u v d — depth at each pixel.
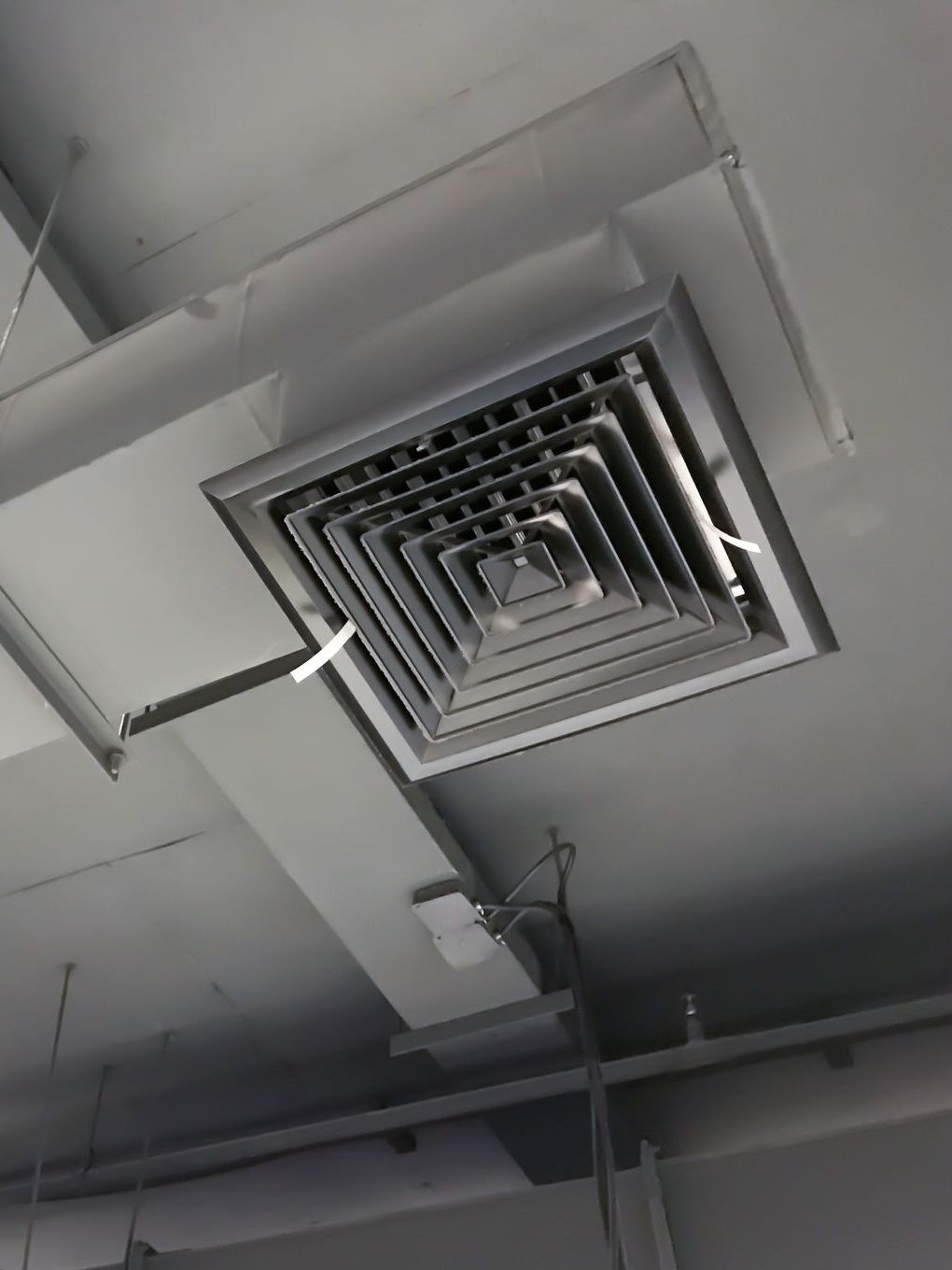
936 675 1.70
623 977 2.14
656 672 1.08
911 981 2.08
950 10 1.12
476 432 0.97
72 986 2.15
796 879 1.98
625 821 1.87
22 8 1.12
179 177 1.22
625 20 1.13
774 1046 1.89
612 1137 2.03
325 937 2.04
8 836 1.86
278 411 1.06
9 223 1.18
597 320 0.90
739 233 0.95
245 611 1.23
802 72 1.16
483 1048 2.05
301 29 1.13
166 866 1.92
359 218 1.05
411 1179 2.19
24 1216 2.42
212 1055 2.30
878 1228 1.57
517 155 1.00
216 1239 2.28
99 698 1.30
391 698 1.13
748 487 0.96
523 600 1.07
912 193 1.24
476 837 1.88
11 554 1.18
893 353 1.36
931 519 1.51
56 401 1.14
